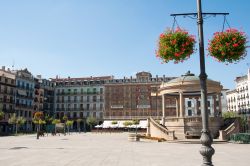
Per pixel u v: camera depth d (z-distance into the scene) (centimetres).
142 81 9825
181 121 3841
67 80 11219
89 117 9906
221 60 955
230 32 931
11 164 1502
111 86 10062
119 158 1773
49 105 10781
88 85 10638
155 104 9544
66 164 1498
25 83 9288
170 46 935
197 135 3734
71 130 10462
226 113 7969
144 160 1661
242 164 1488
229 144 3073
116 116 9788
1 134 6681
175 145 2955
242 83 9531
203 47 888
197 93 4731
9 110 8281
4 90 8156
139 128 9331
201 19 901
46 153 2136
